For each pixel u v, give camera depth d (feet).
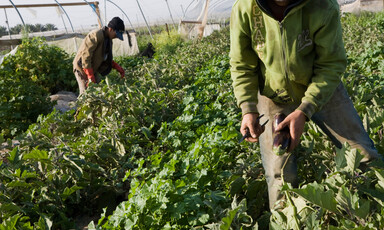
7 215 10.87
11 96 26.58
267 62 7.73
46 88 36.19
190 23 95.09
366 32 33.27
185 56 41.55
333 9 7.00
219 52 41.45
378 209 7.23
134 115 17.17
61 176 12.50
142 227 8.84
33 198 12.08
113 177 12.64
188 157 11.22
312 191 6.84
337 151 7.99
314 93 7.41
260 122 8.72
